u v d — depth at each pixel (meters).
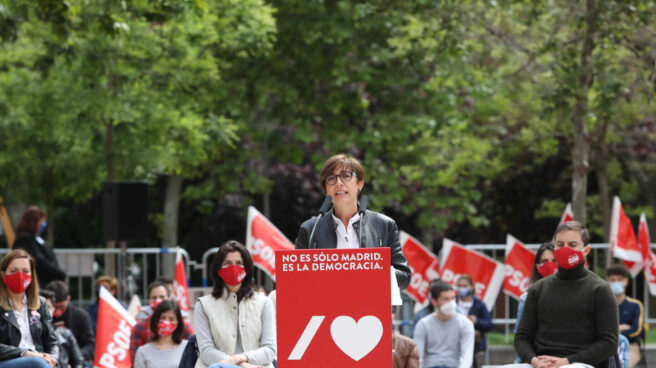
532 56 19.86
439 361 13.68
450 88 27.20
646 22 17.64
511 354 19.14
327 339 6.14
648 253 17.39
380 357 6.12
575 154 18.69
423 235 33.03
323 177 7.48
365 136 27.75
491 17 20.69
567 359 7.51
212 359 8.80
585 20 17.86
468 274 17.30
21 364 10.48
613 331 7.58
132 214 18.23
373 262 6.16
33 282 11.04
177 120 22.42
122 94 21.83
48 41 21.58
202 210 34.78
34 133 24.50
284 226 37.84
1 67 24.28
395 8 24.44
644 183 31.58
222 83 26.22
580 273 7.77
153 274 36.34
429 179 29.41
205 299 9.11
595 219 32.84
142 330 12.82
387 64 27.69
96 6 20.05
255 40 22.84
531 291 8.00
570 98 18.36
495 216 36.09
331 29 26.30
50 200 28.64
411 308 18.81
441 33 19.70
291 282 6.16
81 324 14.36
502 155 31.00
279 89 27.30
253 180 30.66
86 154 24.45
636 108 24.22
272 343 9.02
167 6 16.22
